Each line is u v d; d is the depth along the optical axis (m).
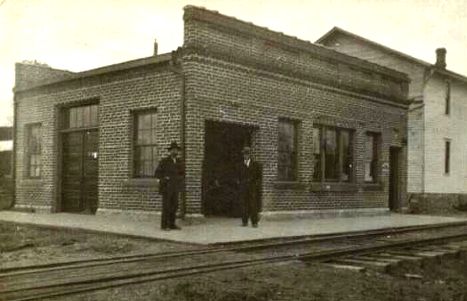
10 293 6.83
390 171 23.89
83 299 6.68
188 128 15.04
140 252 10.41
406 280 9.27
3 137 29.19
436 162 28.73
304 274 8.75
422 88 27.56
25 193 20.02
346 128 20.38
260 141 16.97
